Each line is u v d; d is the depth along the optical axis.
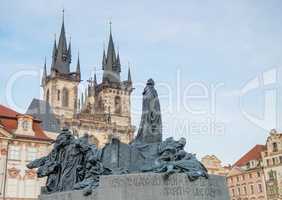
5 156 53.12
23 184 53.28
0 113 57.00
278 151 73.94
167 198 15.30
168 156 17.33
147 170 16.92
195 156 17.42
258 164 77.44
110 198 15.53
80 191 16.44
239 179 80.81
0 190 51.47
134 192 15.44
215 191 16.09
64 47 114.44
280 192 72.06
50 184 19.22
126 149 18.62
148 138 19.12
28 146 55.16
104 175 16.19
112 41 127.12
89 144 19.38
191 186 15.56
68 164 18.92
